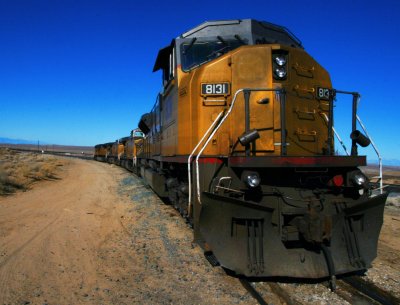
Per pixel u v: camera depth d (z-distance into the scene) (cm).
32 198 1445
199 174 622
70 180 2320
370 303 461
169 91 902
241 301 469
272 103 636
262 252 526
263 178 582
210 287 514
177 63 785
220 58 667
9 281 542
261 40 759
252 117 637
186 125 714
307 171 586
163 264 616
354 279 544
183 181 857
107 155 5278
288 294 488
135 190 1638
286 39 808
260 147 632
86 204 1291
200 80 661
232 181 590
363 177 592
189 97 700
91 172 3088
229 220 528
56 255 670
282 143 574
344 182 611
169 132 905
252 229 534
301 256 539
